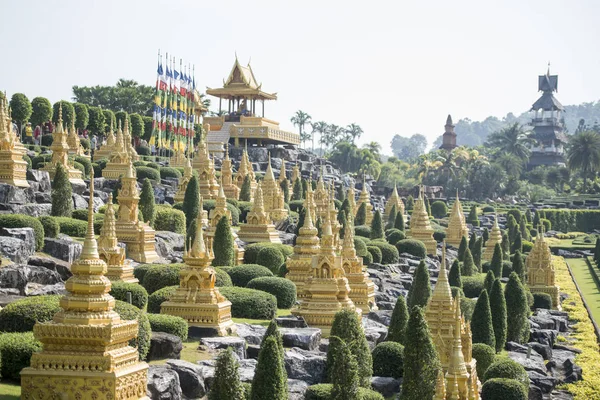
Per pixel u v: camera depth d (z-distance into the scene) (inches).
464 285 3757.4
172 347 1850.4
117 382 1391.5
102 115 5693.9
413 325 1857.8
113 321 1428.4
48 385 1390.3
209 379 1779.0
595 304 4441.4
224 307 2190.0
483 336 2687.0
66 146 3779.5
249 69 7559.1
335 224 3713.1
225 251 3034.0
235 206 4490.7
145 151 5890.8
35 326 1405.0
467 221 7559.1
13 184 3152.1
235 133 7126.0
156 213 3481.8
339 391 1557.6
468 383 1755.7
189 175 4281.5
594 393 2711.6
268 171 4429.1
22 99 4879.4
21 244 2407.7
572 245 7244.1
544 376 2716.5
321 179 5300.2
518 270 4035.4
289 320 2336.4
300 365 2001.7
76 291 1428.4
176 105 5388.8
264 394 1576.0
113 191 4047.7
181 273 2199.8
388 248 4202.8
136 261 2962.6
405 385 1849.2
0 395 1486.2
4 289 2138.3
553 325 3585.1
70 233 2965.1
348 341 1998.0
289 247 3457.2
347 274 2871.6
